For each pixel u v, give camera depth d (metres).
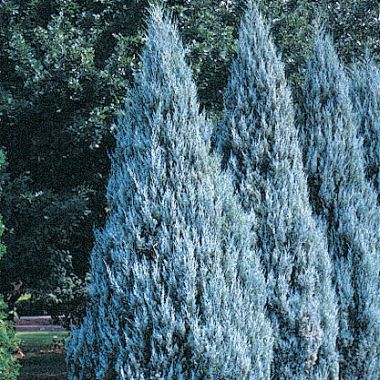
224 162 8.63
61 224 11.81
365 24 15.49
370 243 9.26
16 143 12.81
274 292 7.98
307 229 8.19
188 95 7.36
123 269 6.73
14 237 12.02
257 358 6.80
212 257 6.79
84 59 11.38
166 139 7.08
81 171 12.99
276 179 8.29
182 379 6.39
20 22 12.29
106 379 6.64
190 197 6.91
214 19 12.45
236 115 8.64
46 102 11.97
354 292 8.95
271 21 12.98
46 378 16.97
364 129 10.55
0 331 8.51
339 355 8.80
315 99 9.58
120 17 12.43
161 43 7.48
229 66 12.14
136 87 7.57
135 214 6.87
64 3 12.06
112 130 11.37
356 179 9.43
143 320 6.49
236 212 7.30
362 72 11.05
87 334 6.96
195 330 6.41
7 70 12.45
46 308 15.48
